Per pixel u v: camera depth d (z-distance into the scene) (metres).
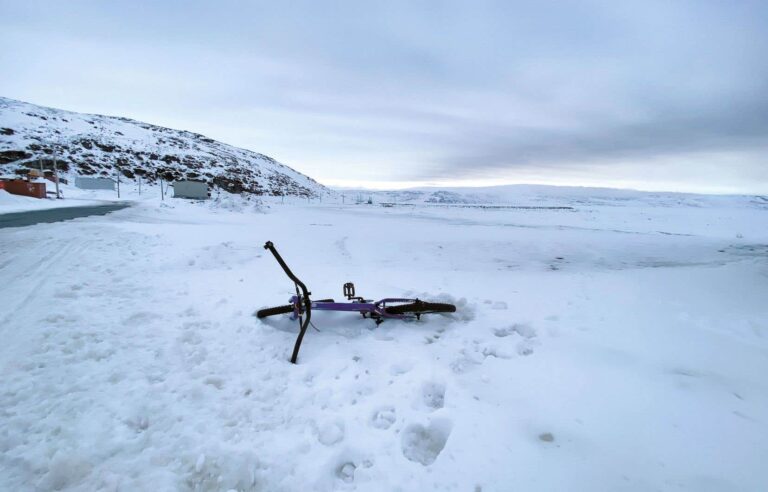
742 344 3.75
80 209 21.73
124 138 104.94
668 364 3.36
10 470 2.01
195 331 4.00
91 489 1.94
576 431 2.44
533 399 2.82
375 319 4.57
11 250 7.70
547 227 24.81
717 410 2.64
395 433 2.49
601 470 2.09
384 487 2.04
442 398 2.98
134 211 22.02
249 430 2.48
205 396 2.83
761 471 2.05
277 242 11.52
